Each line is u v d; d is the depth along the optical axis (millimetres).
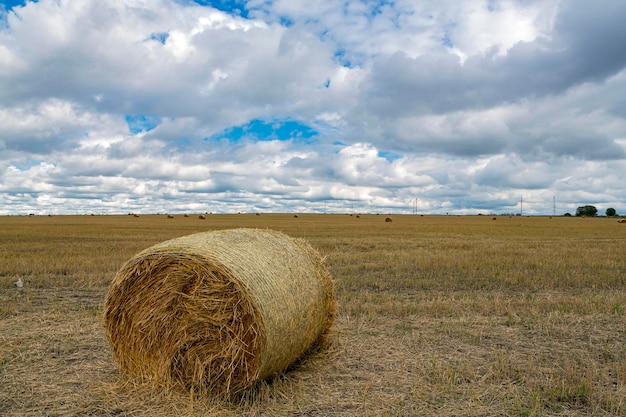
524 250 19297
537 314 8641
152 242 22703
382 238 26172
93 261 15078
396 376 5754
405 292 11000
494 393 5230
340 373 5883
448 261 15500
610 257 16828
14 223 48344
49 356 6363
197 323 5297
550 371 5883
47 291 10828
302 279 6004
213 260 5199
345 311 8945
